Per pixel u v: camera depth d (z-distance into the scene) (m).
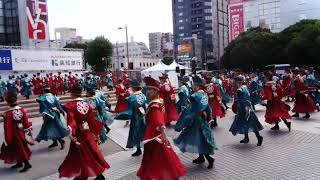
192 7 122.38
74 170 6.50
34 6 48.66
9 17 56.06
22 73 33.47
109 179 7.55
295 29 62.31
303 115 15.27
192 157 8.97
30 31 48.69
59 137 10.52
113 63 102.25
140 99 9.09
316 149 9.22
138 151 9.41
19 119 8.59
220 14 129.00
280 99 11.79
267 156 8.75
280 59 61.38
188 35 123.69
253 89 17.47
